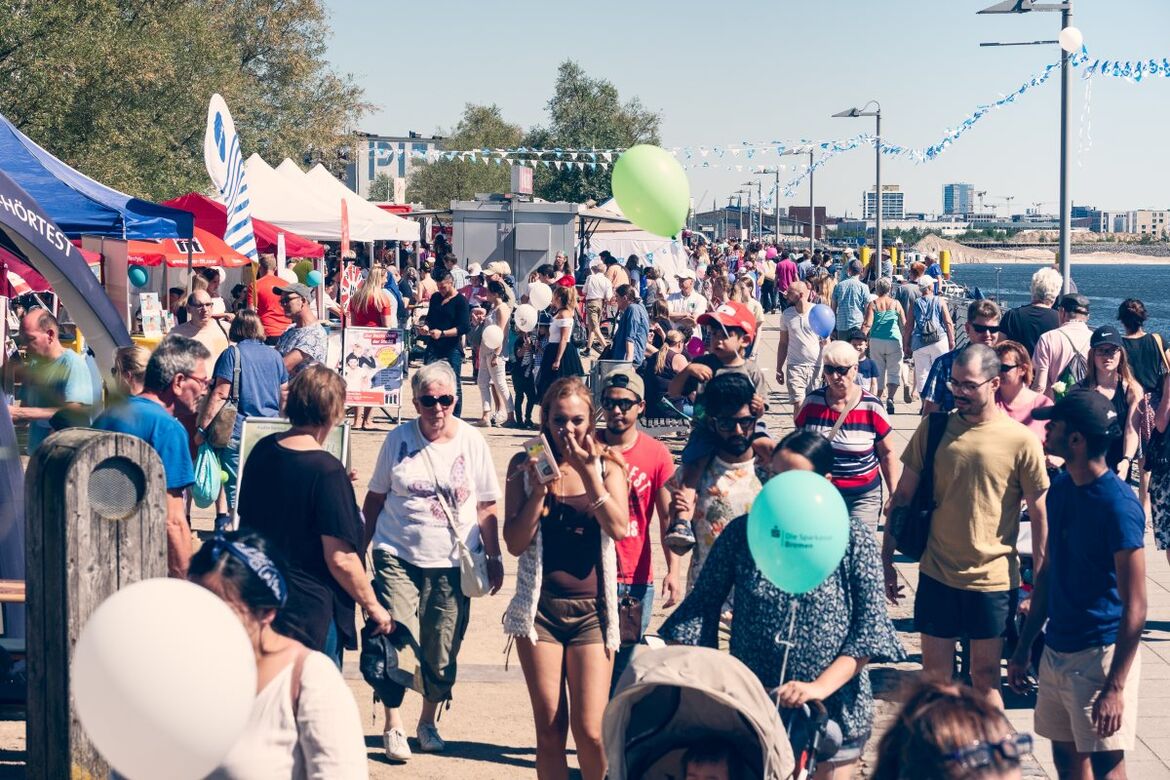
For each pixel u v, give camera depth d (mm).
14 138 11391
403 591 6023
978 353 5730
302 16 53156
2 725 6426
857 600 4441
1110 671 4828
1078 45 15484
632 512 5410
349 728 3119
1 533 6223
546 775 5289
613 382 5422
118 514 4652
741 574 4523
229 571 3105
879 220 33000
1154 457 8344
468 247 31484
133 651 2662
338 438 8680
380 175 113125
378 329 16422
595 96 77062
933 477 5848
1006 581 5758
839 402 7012
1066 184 15602
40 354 8547
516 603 5211
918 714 2717
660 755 3975
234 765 3053
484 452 6211
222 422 9211
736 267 40625
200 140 38812
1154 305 85000
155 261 20406
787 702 4258
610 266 27141
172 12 38375
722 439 5820
